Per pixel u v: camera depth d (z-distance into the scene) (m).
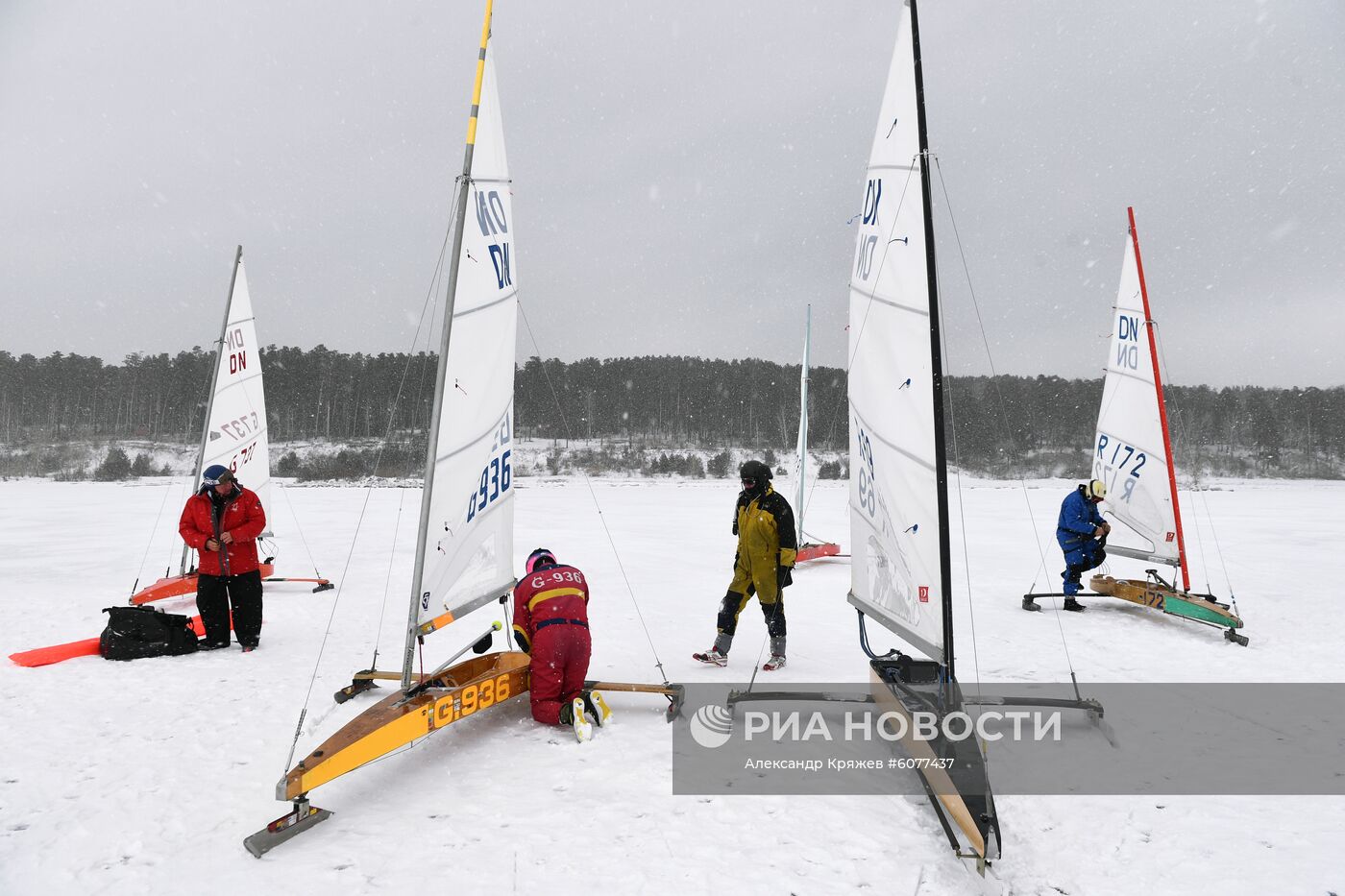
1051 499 26.66
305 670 5.12
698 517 19.00
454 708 3.73
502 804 3.12
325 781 2.93
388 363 76.38
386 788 3.27
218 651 5.67
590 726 3.82
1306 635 6.35
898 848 2.79
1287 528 16.41
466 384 3.96
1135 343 7.48
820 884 2.53
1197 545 13.32
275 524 16.55
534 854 2.71
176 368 76.06
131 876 2.56
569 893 2.46
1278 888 2.56
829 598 8.12
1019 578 9.70
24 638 6.05
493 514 4.35
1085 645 6.02
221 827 2.91
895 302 3.61
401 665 5.33
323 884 2.51
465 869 2.61
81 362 77.00
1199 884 2.60
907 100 3.46
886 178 3.67
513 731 3.98
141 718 4.11
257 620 5.75
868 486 4.04
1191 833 2.95
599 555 11.55
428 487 3.77
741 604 5.25
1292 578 9.56
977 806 2.66
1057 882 2.62
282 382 72.75
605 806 3.10
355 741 3.10
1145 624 6.86
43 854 2.70
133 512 19.64
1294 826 3.00
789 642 6.05
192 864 2.64
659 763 3.55
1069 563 7.47
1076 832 2.96
